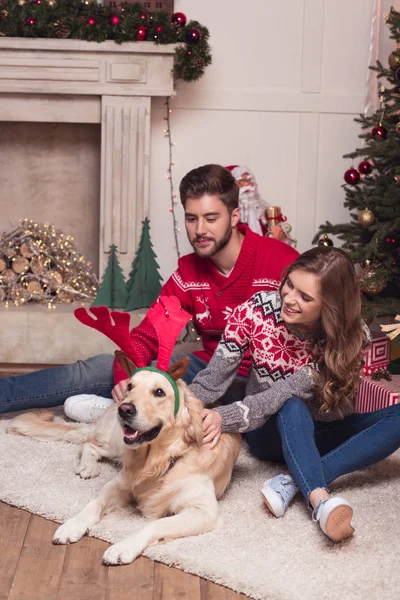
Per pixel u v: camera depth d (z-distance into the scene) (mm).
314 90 4332
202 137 4348
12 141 4445
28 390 2750
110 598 1676
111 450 2457
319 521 1890
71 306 3996
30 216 4539
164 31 3906
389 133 3285
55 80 3949
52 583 1729
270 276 2604
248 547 1890
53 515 2061
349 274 2070
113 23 3867
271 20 4266
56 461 2467
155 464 2012
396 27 3273
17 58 3916
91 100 4047
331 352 2098
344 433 2344
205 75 4293
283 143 4383
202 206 2492
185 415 2023
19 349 3863
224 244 2564
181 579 1765
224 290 2639
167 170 4371
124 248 4117
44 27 3881
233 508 2139
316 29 4273
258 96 4320
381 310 3074
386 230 3125
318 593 1679
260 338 2234
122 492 2111
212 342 2758
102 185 4066
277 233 3996
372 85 4328
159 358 2025
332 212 4465
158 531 1886
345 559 1846
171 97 4293
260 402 2156
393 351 3213
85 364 2838
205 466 2068
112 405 2566
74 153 4477
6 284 4016
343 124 4383
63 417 2975
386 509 2164
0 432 2727
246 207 4008
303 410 2125
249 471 2459
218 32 4262
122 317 2021
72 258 4191
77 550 1884
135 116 4012
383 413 2273
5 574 1763
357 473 2449
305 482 1976
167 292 2754
